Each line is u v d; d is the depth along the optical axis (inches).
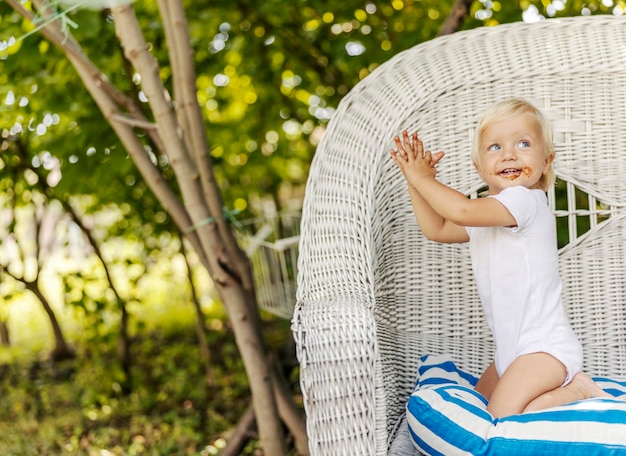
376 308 57.1
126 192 128.6
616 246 63.3
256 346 81.0
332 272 51.6
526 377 51.9
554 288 55.6
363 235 53.7
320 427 44.9
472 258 58.0
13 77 103.5
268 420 81.4
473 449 46.1
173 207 83.0
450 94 62.0
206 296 181.5
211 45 120.0
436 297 63.2
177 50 75.9
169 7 74.8
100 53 101.6
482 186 62.4
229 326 163.8
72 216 128.6
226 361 138.9
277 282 108.3
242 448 91.3
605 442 43.9
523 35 63.5
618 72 62.2
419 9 115.2
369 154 58.3
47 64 100.8
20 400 127.3
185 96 77.5
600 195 62.7
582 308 63.2
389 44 114.5
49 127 109.8
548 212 56.6
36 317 184.4
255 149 139.6
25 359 152.8
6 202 140.9
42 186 127.8
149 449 103.6
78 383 132.9
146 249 141.1
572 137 62.5
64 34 73.5
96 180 109.1
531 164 55.6
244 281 83.8
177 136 76.6
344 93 125.3
